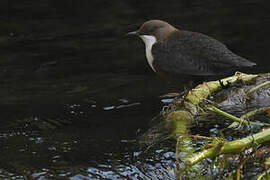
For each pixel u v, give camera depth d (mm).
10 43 15539
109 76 12844
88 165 7875
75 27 16812
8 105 10914
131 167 7762
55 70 13344
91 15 17891
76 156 8227
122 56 14281
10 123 9875
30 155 8328
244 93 10172
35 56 14430
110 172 7648
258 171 7246
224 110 9703
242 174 7238
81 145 8664
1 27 16875
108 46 15086
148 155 8109
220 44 9438
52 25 17047
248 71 12586
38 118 10102
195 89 10203
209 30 15844
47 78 12758
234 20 16688
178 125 9086
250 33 15438
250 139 6984
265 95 10133
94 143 8719
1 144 8836
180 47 9609
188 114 9367
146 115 9977
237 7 18016
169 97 11094
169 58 9711
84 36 15992
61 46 15188
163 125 9211
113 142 8703
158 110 10234
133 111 10281
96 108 10617
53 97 11398
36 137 9102
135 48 14844
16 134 9297
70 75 12953
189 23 16531
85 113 10336
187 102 9805
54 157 8219
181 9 18125
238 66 8953
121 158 8062
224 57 9062
